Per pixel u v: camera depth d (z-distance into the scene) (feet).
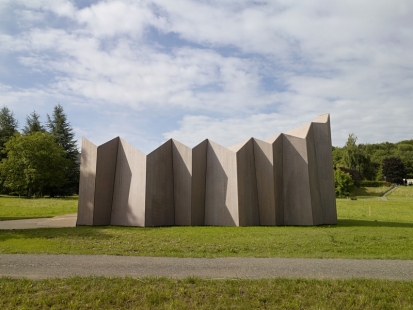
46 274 25.82
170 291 22.15
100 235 45.73
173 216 63.10
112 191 62.49
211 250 36.40
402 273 26.76
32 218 71.41
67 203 122.21
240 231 50.98
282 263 30.01
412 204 139.85
